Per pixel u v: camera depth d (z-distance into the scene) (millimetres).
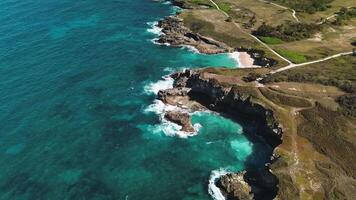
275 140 104250
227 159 100750
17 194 89938
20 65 134625
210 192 91062
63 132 108062
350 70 129500
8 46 145625
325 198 84438
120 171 96625
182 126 110688
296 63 137875
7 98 118812
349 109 107188
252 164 99125
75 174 95438
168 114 113750
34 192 90500
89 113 115625
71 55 143000
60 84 126812
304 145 98062
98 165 98188
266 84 120062
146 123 112312
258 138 107625
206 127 111438
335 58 140750
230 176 92438
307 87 118000
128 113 116188
